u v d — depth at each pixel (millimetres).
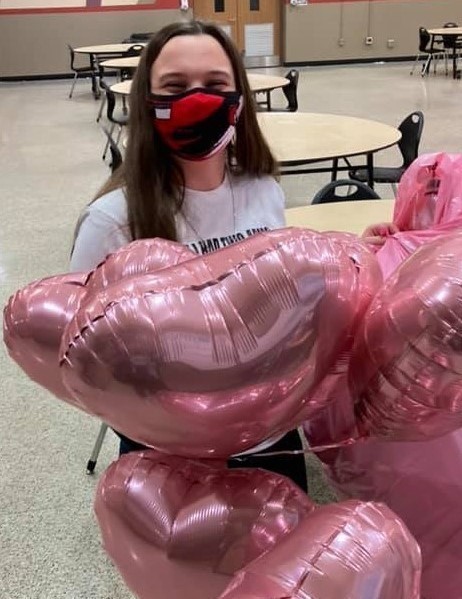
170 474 739
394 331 637
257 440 726
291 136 3512
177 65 1160
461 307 605
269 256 623
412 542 613
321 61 12102
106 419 669
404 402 677
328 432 887
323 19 11867
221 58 1191
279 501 701
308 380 667
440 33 9938
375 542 586
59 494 2111
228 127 1208
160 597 748
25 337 744
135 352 588
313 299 620
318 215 2480
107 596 1746
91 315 611
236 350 600
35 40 11227
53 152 6613
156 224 1206
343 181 2873
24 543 1927
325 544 583
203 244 1260
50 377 763
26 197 5238
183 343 590
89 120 8023
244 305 603
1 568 1847
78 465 2238
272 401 654
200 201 1264
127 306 600
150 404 614
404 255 941
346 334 675
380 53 12195
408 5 11953
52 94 9992
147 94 1179
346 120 3887
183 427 646
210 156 1204
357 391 729
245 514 693
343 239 729
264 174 1354
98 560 1855
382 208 2545
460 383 634
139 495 723
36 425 2455
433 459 844
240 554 681
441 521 857
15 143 7047
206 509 700
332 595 553
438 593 901
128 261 744
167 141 1192
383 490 873
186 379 596
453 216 1015
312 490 1877
